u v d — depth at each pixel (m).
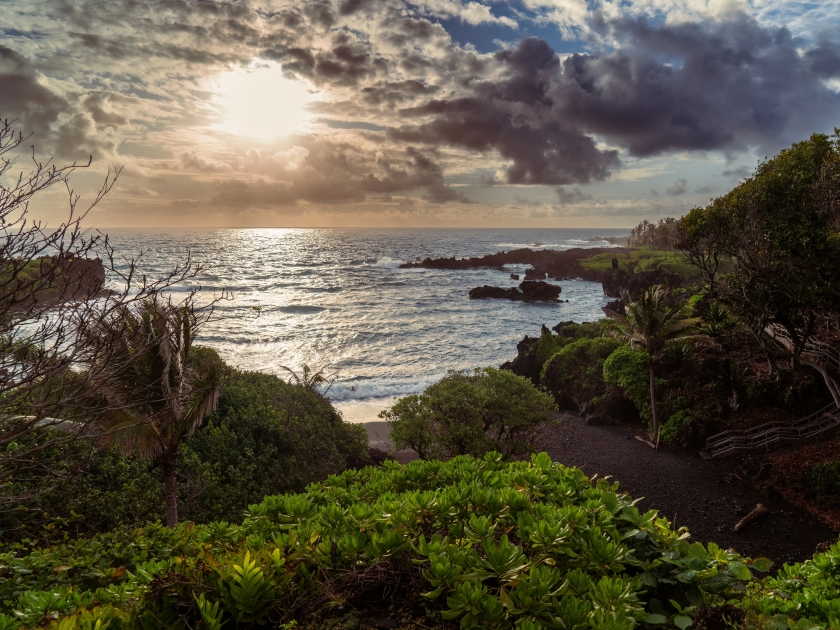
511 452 25.98
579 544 3.32
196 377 12.70
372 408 40.84
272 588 3.02
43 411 5.70
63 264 5.08
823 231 23.86
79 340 5.35
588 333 47.81
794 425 26.77
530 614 2.72
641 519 3.73
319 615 2.99
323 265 179.38
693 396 31.44
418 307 95.94
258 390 23.19
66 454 11.54
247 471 17.22
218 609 2.95
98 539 7.03
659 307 31.48
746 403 29.47
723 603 3.30
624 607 2.69
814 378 28.19
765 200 25.36
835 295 23.16
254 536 3.66
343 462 22.55
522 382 26.89
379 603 3.14
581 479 4.62
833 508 20.70
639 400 33.75
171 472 12.70
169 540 6.57
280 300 100.38
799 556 18.55
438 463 5.48
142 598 2.94
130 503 12.95
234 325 74.56
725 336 36.06
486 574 2.97
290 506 4.34
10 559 5.71
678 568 3.29
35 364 5.13
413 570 3.29
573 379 40.81
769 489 22.56
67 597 3.34
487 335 71.56
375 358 57.97
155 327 7.70
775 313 26.66
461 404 24.50
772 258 25.84
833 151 24.81
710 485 24.48
